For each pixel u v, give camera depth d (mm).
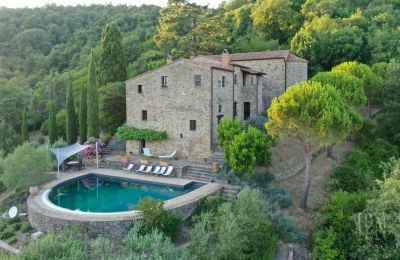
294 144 31453
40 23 86688
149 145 33062
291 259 18328
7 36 81812
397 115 30547
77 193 25344
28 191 25766
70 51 73062
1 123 43062
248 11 68562
